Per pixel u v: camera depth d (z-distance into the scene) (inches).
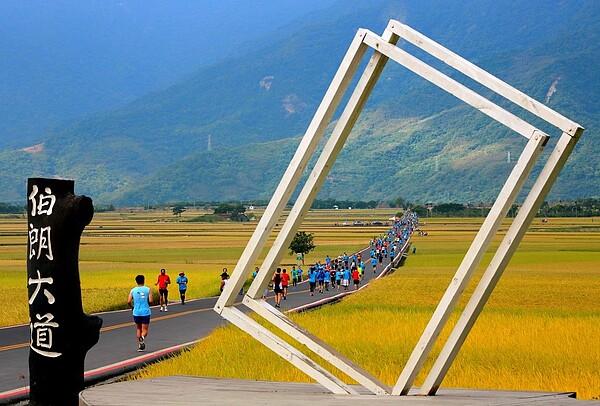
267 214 417.1
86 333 502.0
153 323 1277.1
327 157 407.5
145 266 3230.8
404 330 1105.4
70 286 495.5
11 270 2974.9
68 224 492.4
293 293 2153.1
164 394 407.2
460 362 799.1
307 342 408.2
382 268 3356.3
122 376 751.1
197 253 4301.2
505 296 2036.2
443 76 375.9
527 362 812.0
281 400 371.6
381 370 737.0
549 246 4970.5
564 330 1114.1
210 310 1528.1
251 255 419.8
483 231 368.5
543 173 357.4
